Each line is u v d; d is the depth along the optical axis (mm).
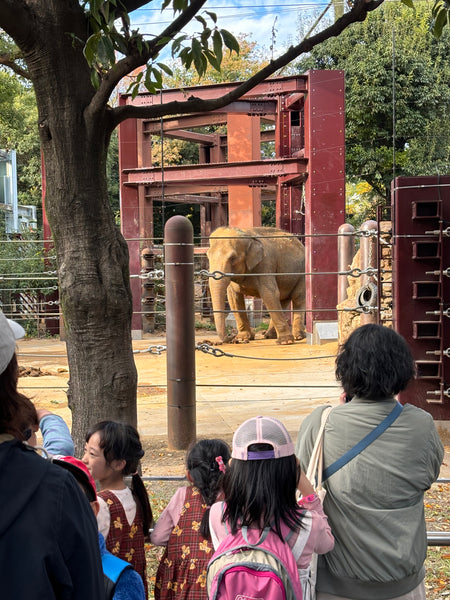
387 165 27141
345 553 2562
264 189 23562
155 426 8617
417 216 7504
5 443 1554
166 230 7254
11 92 26922
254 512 2312
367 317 9719
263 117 21984
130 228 20047
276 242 19578
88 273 4824
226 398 10422
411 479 2568
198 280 25781
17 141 40094
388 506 2559
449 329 7484
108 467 3105
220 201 26391
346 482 2566
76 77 4684
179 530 3037
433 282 7465
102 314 4879
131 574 2238
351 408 2670
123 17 4207
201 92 18375
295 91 17453
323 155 17281
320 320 17625
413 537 2541
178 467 6770
